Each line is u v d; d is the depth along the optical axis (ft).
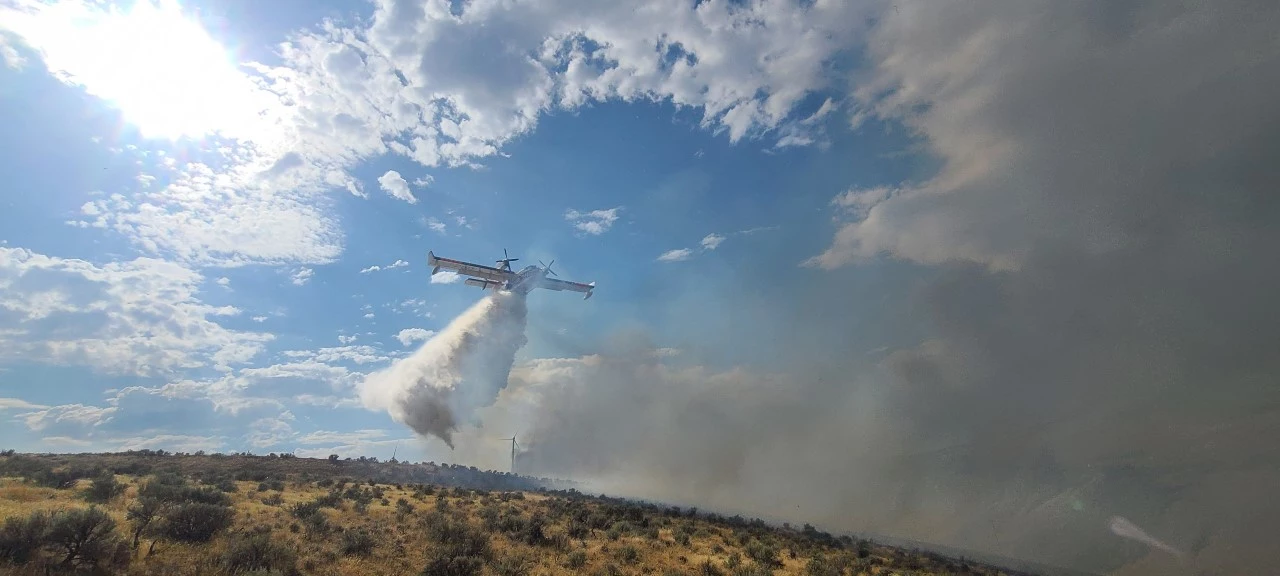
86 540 61.77
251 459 208.44
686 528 132.67
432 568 72.95
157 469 156.66
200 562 65.67
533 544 97.86
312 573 68.39
